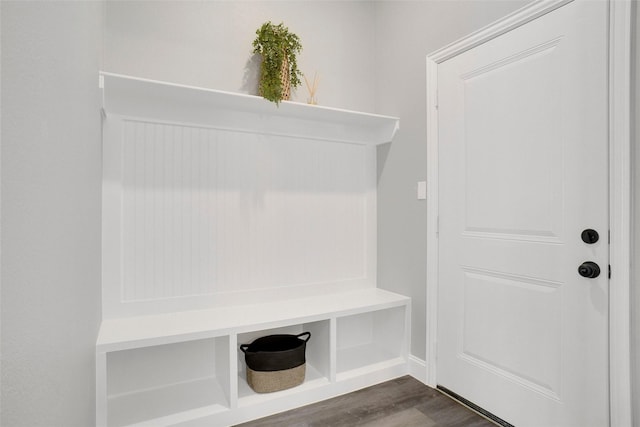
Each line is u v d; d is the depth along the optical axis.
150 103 1.93
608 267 1.39
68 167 0.78
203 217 2.09
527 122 1.68
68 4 0.77
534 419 1.64
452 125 2.06
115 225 1.86
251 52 2.23
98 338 1.58
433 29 2.18
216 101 1.99
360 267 2.62
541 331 1.62
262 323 1.85
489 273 1.86
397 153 2.46
